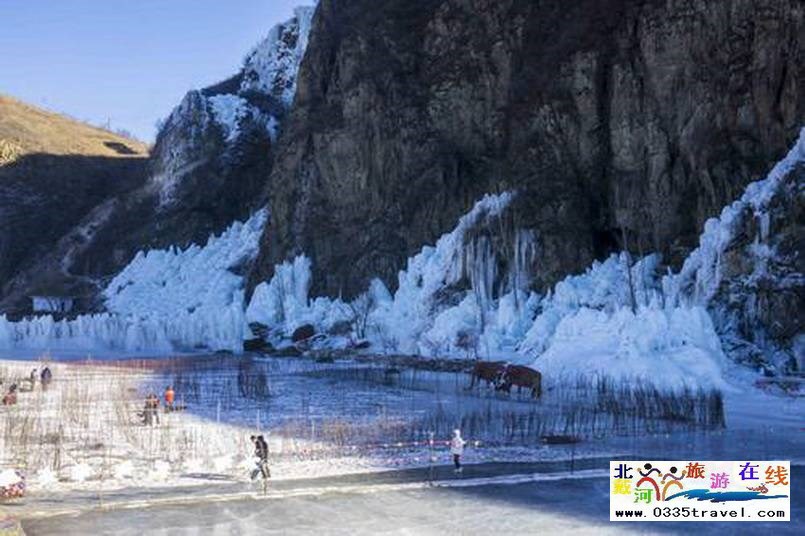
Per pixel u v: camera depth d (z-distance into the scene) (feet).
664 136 261.44
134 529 77.36
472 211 291.99
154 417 141.08
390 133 345.72
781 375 188.85
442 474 100.07
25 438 118.62
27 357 299.99
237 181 479.41
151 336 340.80
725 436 123.85
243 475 101.14
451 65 342.03
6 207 572.92
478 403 165.17
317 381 211.61
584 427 132.57
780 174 213.46
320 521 80.12
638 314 202.80
